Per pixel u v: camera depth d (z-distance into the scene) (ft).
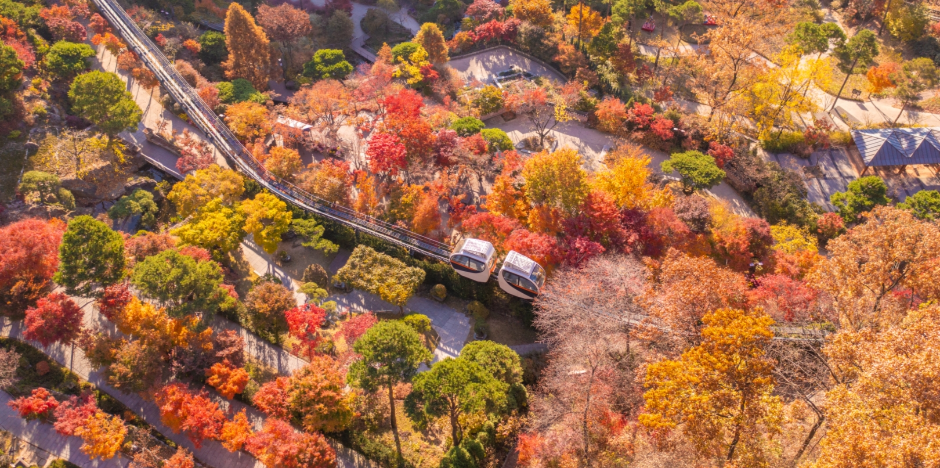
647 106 294.87
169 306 183.52
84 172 245.04
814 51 336.49
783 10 384.06
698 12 376.27
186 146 260.21
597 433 149.38
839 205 264.52
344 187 237.04
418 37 342.85
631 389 163.63
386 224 229.25
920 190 279.49
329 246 213.25
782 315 178.29
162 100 294.05
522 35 355.15
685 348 152.35
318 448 149.79
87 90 251.19
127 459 158.30
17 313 185.06
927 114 333.01
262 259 223.92
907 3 399.85
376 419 171.32
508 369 172.76
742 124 326.03
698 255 215.72
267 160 248.32
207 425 153.69
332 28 376.07
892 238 151.94
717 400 119.65
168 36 342.85
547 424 157.79
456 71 345.51
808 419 145.48
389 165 239.09
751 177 276.82
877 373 108.58
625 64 340.59
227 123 280.51
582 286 181.47
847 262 153.07
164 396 159.33
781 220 259.60
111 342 170.40
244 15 308.60
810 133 305.53
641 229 211.20
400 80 328.29
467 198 254.68
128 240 203.31
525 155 284.82
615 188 228.63
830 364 132.26
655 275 188.24
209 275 179.52
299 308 187.73
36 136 256.52
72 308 173.37
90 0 338.75
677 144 299.58
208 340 173.88
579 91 314.35
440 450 164.76
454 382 148.97
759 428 134.62
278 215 215.10
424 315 198.49
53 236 188.44
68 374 175.11
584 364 157.07
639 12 380.37
